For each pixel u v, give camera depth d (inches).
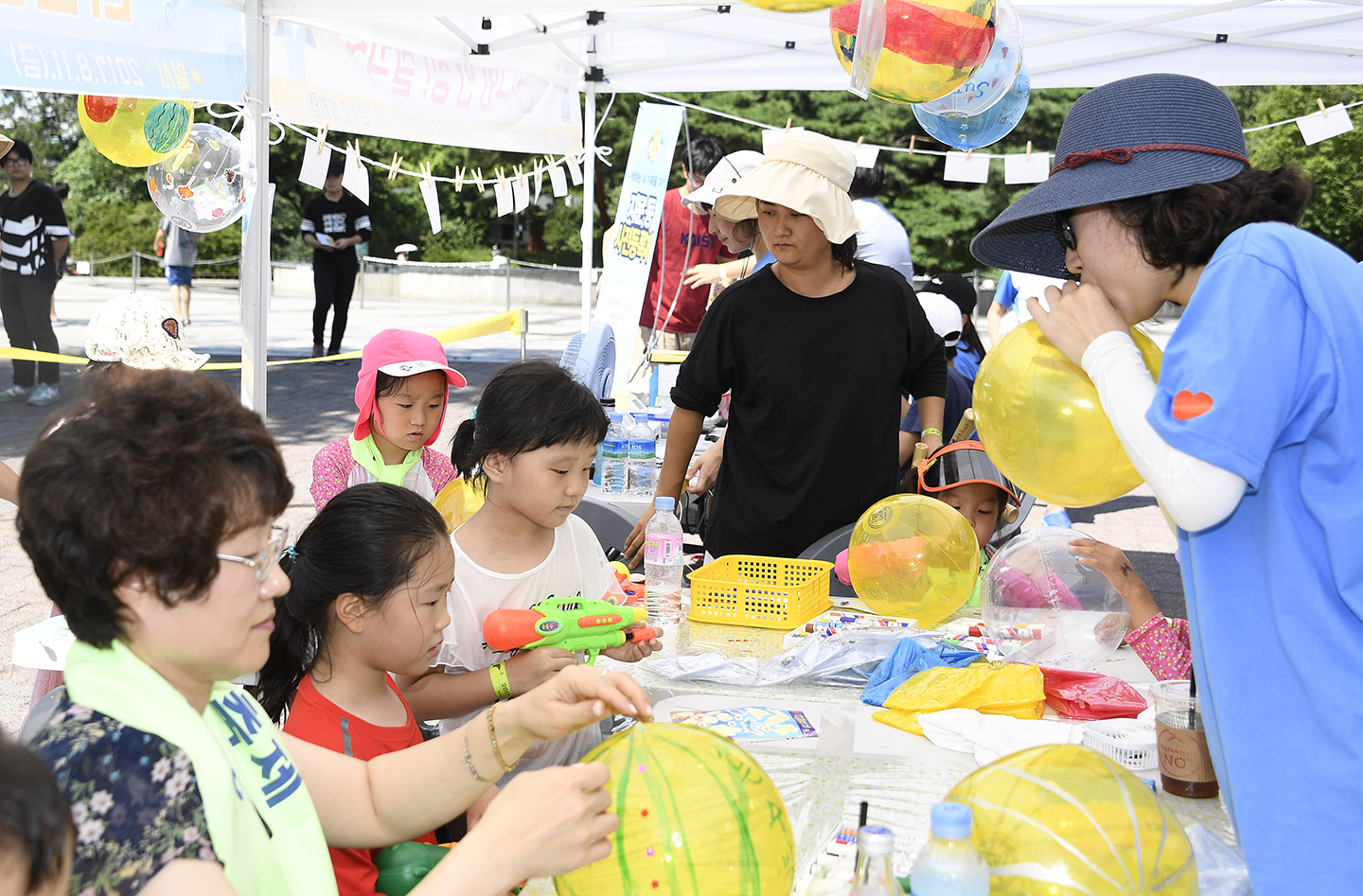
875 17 92.2
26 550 37.6
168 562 36.9
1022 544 92.8
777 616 102.3
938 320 183.2
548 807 43.8
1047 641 88.7
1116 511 297.1
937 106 119.6
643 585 113.4
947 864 41.8
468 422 87.7
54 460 36.6
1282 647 49.4
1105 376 54.9
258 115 146.9
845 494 124.3
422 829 53.9
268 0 146.3
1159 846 43.6
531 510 80.7
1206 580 51.4
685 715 78.7
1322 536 48.8
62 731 37.0
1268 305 47.8
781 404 123.3
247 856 40.9
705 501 173.3
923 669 85.4
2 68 106.0
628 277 246.5
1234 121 56.0
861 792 65.4
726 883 44.5
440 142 204.5
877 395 123.3
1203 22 222.1
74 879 34.9
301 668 68.8
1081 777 45.9
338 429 369.7
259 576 40.1
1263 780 49.2
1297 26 215.9
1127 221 55.2
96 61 117.2
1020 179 239.3
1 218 353.7
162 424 37.6
